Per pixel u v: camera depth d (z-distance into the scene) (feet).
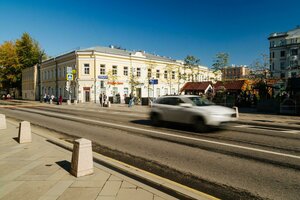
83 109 88.58
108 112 74.18
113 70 143.33
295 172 17.99
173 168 19.27
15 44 213.05
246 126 42.24
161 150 25.00
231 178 16.94
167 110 39.96
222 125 33.88
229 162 20.61
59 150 23.38
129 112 73.56
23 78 221.46
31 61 215.51
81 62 135.13
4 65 206.39
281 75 219.82
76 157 16.26
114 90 142.41
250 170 18.53
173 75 179.63
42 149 23.80
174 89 180.14
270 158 21.66
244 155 22.74
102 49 152.46
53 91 166.09
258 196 14.11
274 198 13.84
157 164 20.38
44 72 180.65
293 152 23.76
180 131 36.45
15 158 20.54
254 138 30.96
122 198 12.82
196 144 27.53
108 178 15.74
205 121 34.14
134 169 18.90
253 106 94.02
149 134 34.22
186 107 36.81
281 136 32.45
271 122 48.19
